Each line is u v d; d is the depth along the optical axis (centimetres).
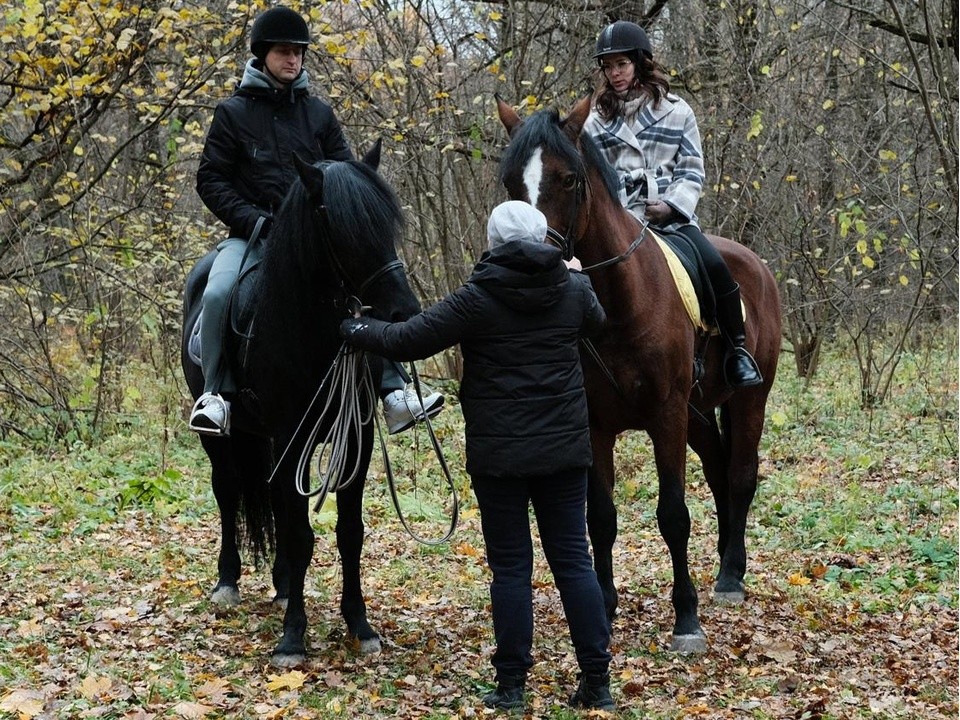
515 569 422
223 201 512
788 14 1163
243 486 552
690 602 499
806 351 1285
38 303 1073
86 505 740
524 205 406
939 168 1098
